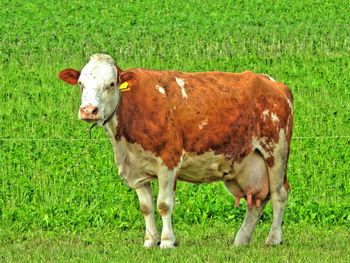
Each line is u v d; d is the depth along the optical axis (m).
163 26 89.44
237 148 26.05
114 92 24.36
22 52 72.69
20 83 59.09
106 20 93.56
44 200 32.12
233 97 25.95
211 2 105.88
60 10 99.31
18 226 28.73
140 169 25.23
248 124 26.17
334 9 100.25
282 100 26.78
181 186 33.28
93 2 105.06
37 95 54.75
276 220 26.67
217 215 30.08
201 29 86.81
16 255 24.44
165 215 25.14
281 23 91.62
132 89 24.80
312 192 33.09
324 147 39.28
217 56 71.19
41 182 33.88
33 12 98.00
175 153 25.08
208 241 26.78
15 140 41.12
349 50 73.75
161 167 25.00
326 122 46.09
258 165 26.62
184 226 28.98
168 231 25.16
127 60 69.12
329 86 57.00
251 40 78.44
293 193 32.59
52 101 53.09
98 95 24.06
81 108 23.92
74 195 31.94
